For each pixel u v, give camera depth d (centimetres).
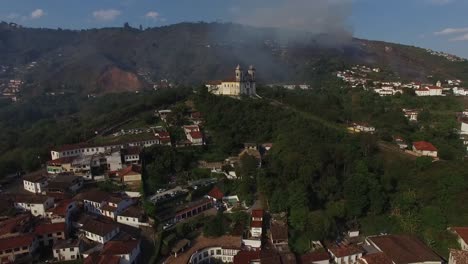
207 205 14075
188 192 14525
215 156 17288
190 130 18712
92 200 12912
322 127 18625
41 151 17050
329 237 12275
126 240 11062
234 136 18538
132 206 13200
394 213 13350
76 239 11094
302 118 19650
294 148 15625
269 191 13775
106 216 12656
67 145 16888
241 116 19612
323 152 14775
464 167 14400
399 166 15288
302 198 12706
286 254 10919
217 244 11819
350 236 12656
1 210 12062
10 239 10288
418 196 13500
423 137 18812
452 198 13075
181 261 10875
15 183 15150
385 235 11962
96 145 16888
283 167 14638
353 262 11038
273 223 12388
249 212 13338
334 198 13750
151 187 14575
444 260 11112
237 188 14862
